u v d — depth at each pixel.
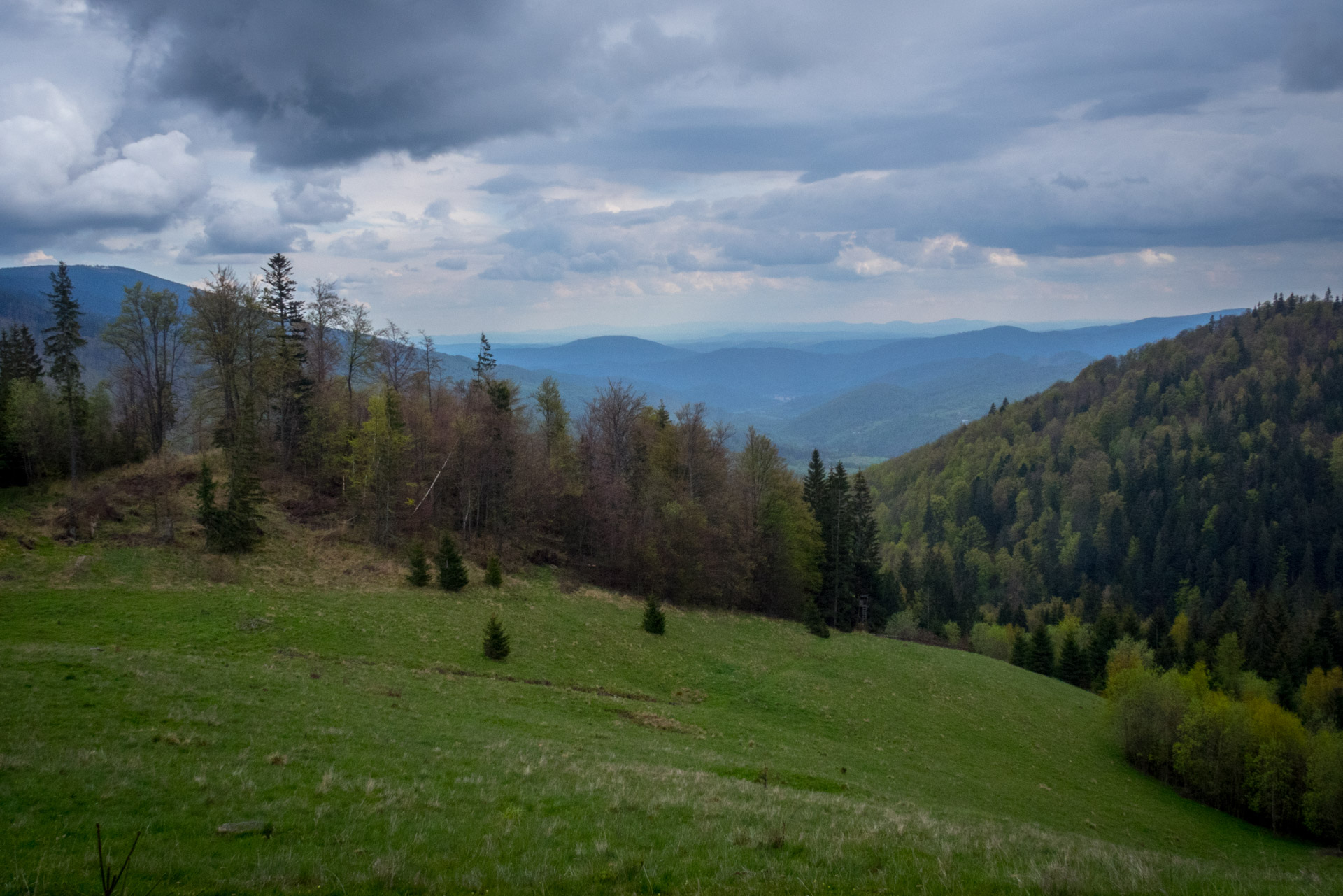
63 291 57.19
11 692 18.92
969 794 32.94
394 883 10.12
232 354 56.66
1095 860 13.15
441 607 44.34
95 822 11.70
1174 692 52.62
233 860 10.59
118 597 36.06
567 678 38.06
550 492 63.09
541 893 10.07
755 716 38.88
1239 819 46.91
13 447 52.34
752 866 11.52
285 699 23.20
